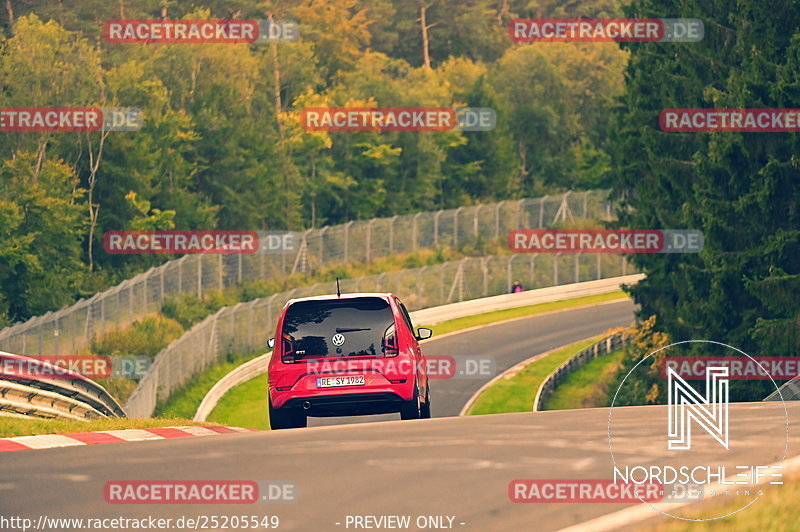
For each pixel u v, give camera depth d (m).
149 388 146.12
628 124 163.12
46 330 144.12
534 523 26.25
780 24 134.50
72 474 33.84
